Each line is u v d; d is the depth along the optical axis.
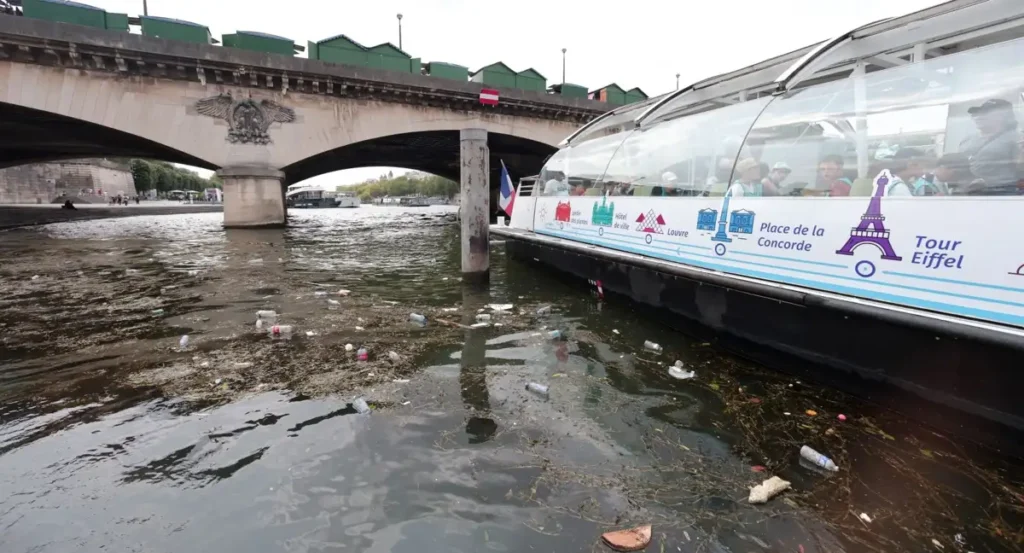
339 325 6.36
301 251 15.01
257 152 24.30
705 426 3.77
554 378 4.66
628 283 7.14
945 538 2.60
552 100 30.59
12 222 27.17
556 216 9.89
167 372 4.70
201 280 9.64
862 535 2.62
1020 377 3.17
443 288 8.87
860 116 4.47
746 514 2.78
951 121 3.81
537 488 2.97
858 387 4.17
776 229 4.91
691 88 7.48
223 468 3.14
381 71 25.86
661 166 7.00
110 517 2.68
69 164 55.81
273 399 4.13
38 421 3.73
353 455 3.29
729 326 5.40
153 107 21.94
